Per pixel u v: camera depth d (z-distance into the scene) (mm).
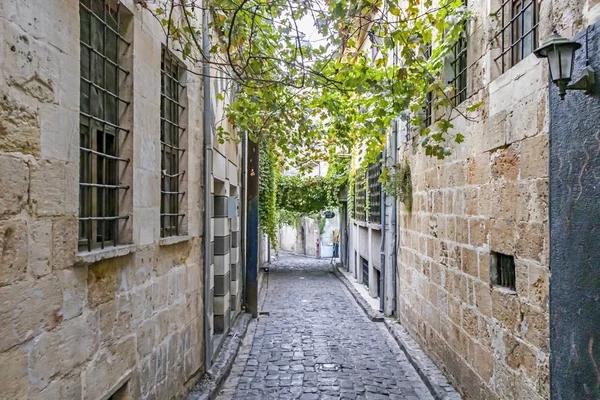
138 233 3680
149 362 3918
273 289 14547
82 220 2982
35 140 2307
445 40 5062
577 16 2936
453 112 5527
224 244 7617
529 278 3619
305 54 4652
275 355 7191
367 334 8523
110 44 3449
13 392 2133
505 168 4059
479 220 4668
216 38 6242
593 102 2678
